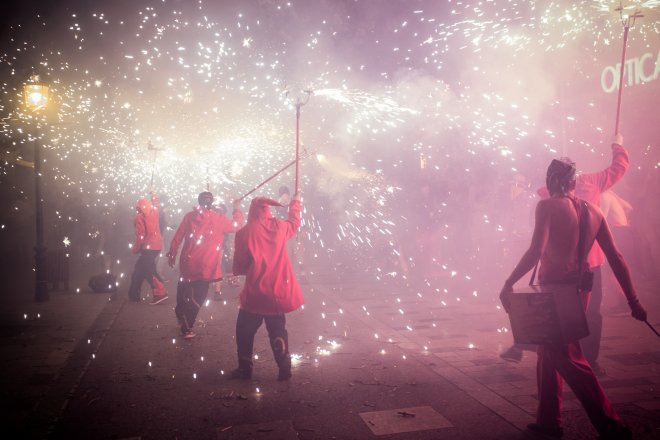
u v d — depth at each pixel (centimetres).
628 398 495
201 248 750
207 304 994
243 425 464
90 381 584
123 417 487
